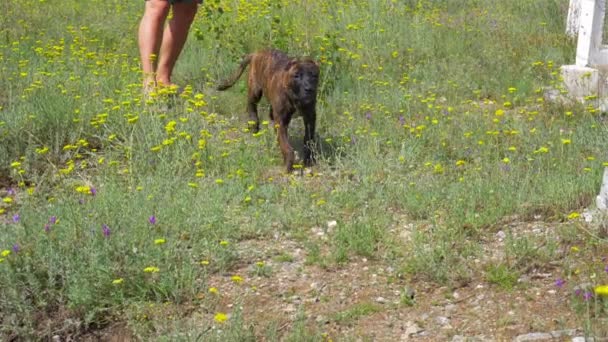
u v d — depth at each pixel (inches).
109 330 202.2
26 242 212.4
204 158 249.1
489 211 227.1
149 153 248.4
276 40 316.5
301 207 232.2
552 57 334.0
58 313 204.2
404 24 362.6
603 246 213.5
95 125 255.4
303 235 224.1
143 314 202.5
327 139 256.2
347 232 220.8
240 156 252.5
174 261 212.7
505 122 271.6
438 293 207.3
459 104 295.1
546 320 197.9
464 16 389.4
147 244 213.5
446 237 219.0
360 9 381.1
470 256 215.6
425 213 230.5
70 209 218.5
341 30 352.2
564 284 205.8
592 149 255.9
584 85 293.0
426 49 340.8
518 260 212.1
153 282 207.2
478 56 339.0
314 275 213.2
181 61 323.3
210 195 232.4
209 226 220.7
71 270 206.4
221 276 212.7
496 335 196.2
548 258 212.5
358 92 299.0
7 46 315.3
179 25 285.6
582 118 275.1
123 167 250.4
